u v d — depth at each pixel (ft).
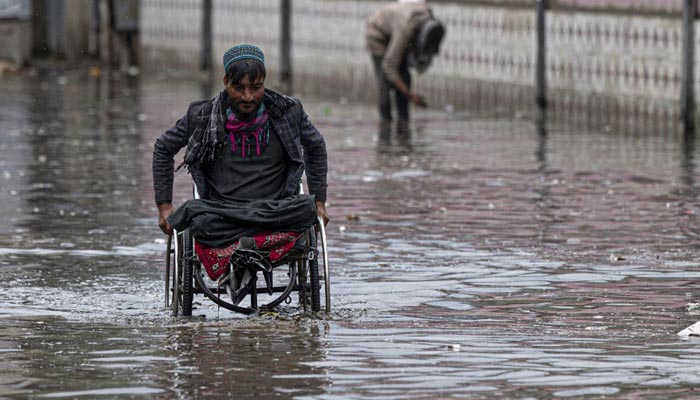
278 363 46.14
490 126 145.69
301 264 56.03
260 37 199.93
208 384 43.14
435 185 99.04
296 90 193.06
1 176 103.24
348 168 109.19
